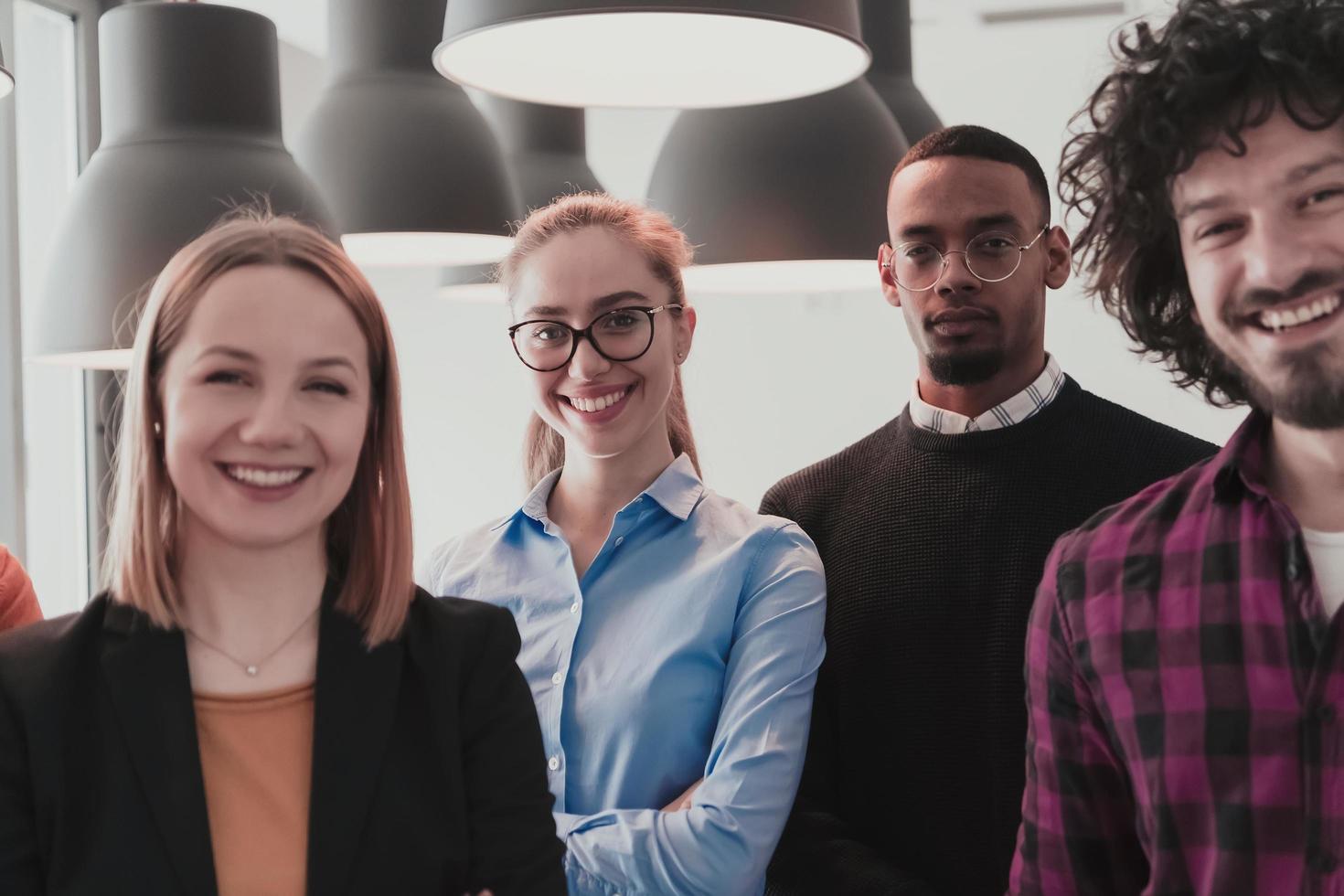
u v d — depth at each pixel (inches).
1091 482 86.9
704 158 95.3
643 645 84.7
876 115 97.1
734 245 93.3
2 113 164.9
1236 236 50.6
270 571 57.8
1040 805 61.5
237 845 54.6
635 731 82.6
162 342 56.5
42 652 55.3
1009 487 87.8
